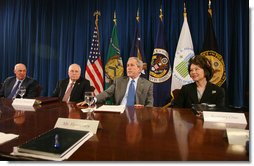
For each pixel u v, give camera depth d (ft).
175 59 9.86
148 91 7.23
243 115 4.04
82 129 3.28
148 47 10.78
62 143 2.58
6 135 3.01
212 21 9.92
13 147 2.59
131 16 11.03
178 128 3.49
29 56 12.36
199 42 10.23
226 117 4.00
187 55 9.73
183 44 9.83
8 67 12.93
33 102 5.73
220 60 9.39
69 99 8.27
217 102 5.73
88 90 8.46
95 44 10.94
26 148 2.40
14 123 3.76
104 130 3.37
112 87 7.43
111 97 7.59
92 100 5.08
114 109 5.02
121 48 11.12
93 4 11.50
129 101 7.07
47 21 12.17
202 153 2.43
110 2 11.23
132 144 2.73
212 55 9.47
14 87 8.84
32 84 8.95
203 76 6.01
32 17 12.34
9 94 8.82
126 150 2.53
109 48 10.80
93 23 11.50
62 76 11.85
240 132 2.94
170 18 10.55
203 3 10.19
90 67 10.77
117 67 10.62
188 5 10.41
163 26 10.34
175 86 9.72
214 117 4.03
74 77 8.55
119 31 11.14
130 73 7.29
